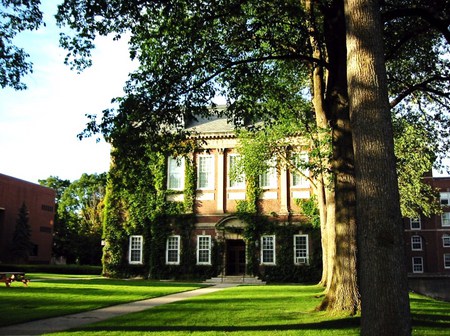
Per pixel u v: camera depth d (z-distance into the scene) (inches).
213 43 551.5
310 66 732.7
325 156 740.0
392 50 583.8
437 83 715.4
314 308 540.1
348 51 294.4
